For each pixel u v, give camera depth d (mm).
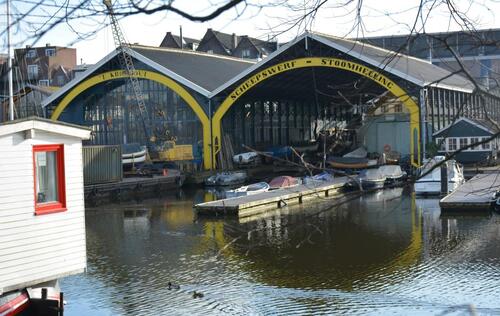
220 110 49406
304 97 61781
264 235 25391
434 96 45219
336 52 43094
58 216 12578
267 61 46031
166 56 55156
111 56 50750
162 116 51969
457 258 20578
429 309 15578
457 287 17375
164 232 26906
